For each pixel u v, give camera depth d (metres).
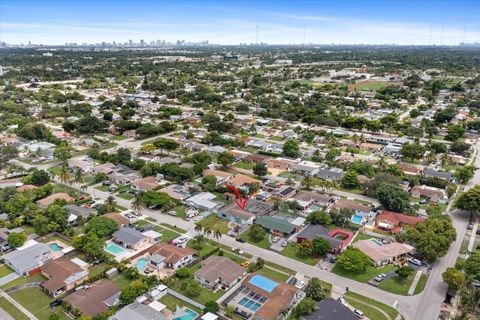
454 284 93.50
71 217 131.00
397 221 130.62
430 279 102.00
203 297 94.19
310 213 137.12
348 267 102.94
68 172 178.62
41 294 95.38
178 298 94.12
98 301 89.38
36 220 123.94
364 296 95.06
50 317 84.31
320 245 111.31
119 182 168.25
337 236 125.00
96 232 118.62
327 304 87.12
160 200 142.50
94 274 103.00
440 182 163.50
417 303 92.44
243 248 117.88
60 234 124.12
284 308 87.81
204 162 186.00
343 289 97.81
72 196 150.38
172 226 131.38
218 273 100.06
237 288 97.88
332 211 134.62
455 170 182.12
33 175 160.50
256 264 106.19
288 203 143.88
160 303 90.19
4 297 94.00
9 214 131.50
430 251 106.75
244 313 88.12
